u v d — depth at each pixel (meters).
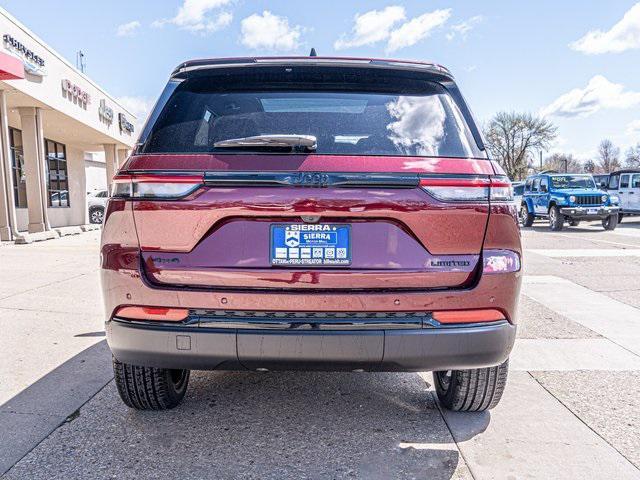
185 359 2.34
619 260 10.42
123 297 2.36
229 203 2.29
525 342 4.72
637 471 2.47
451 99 2.67
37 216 16.17
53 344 4.45
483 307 2.36
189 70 2.64
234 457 2.56
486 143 2.56
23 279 7.75
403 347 2.31
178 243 2.32
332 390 3.47
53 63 16.25
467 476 2.41
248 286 2.30
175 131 2.45
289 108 2.55
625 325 5.34
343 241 2.32
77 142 24.66
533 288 7.39
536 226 22.27
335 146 2.41
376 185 2.30
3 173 13.96
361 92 2.63
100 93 21.38
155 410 3.10
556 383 3.67
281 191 2.29
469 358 2.38
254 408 3.15
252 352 2.30
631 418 3.07
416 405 3.22
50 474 2.40
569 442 2.75
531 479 2.39
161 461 2.52
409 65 2.71
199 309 2.32
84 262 9.78
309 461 2.53
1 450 2.62
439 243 2.34
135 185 2.34
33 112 15.99
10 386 3.48
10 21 13.23
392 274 2.31
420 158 2.39
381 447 2.67
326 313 2.31
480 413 3.11
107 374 3.71
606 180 26.12
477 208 2.36
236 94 2.60
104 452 2.60
